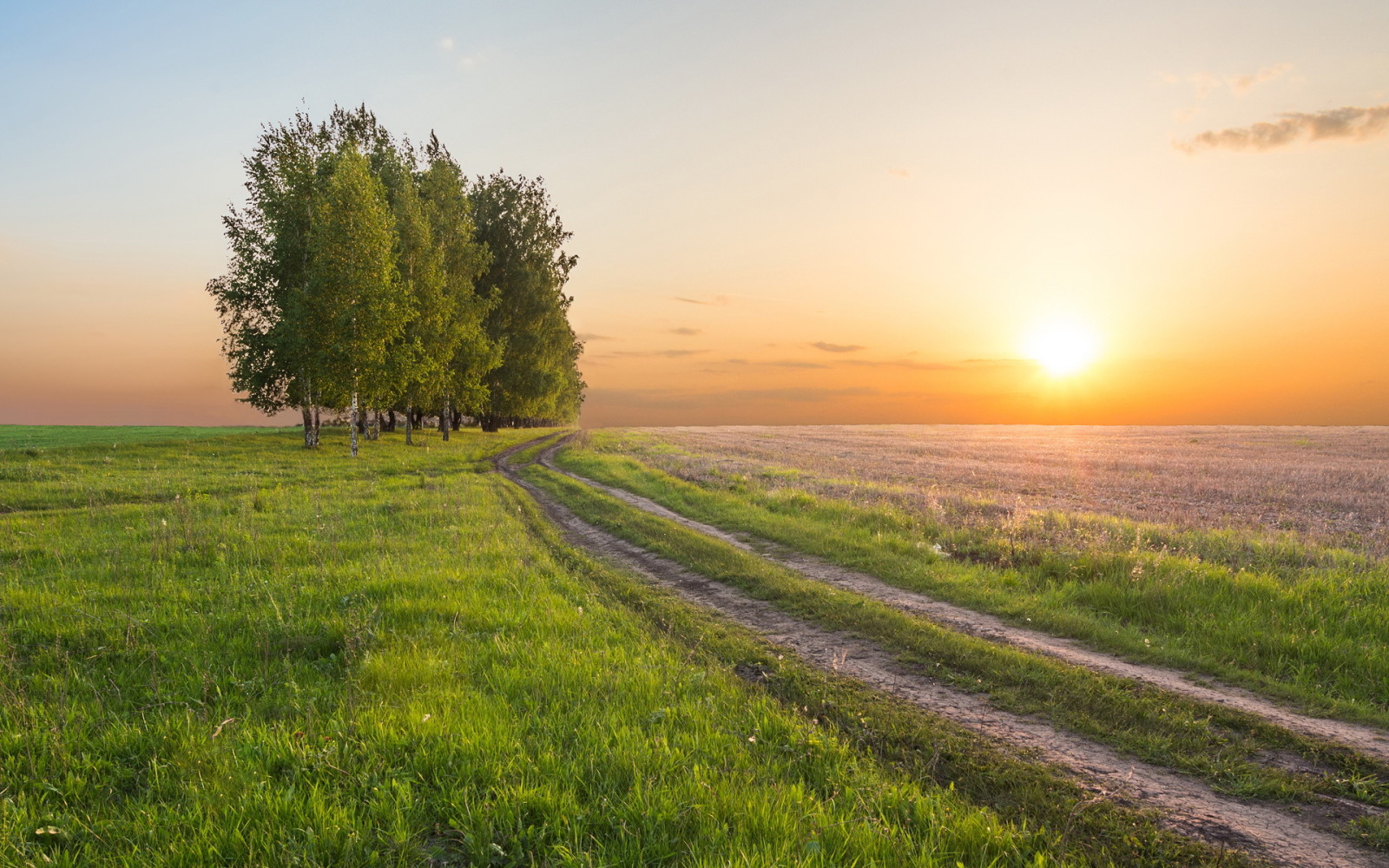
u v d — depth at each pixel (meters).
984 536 13.91
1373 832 4.12
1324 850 3.95
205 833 3.67
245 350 35.41
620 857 3.54
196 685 5.89
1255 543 13.34
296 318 32.47
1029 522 15.61
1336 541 14.99
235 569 10.29
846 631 8.48
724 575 11.53
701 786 4.19
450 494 20.84
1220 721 5.76
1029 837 3.92
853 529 15.41
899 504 18.62
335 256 32.62
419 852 3.61
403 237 38.88
